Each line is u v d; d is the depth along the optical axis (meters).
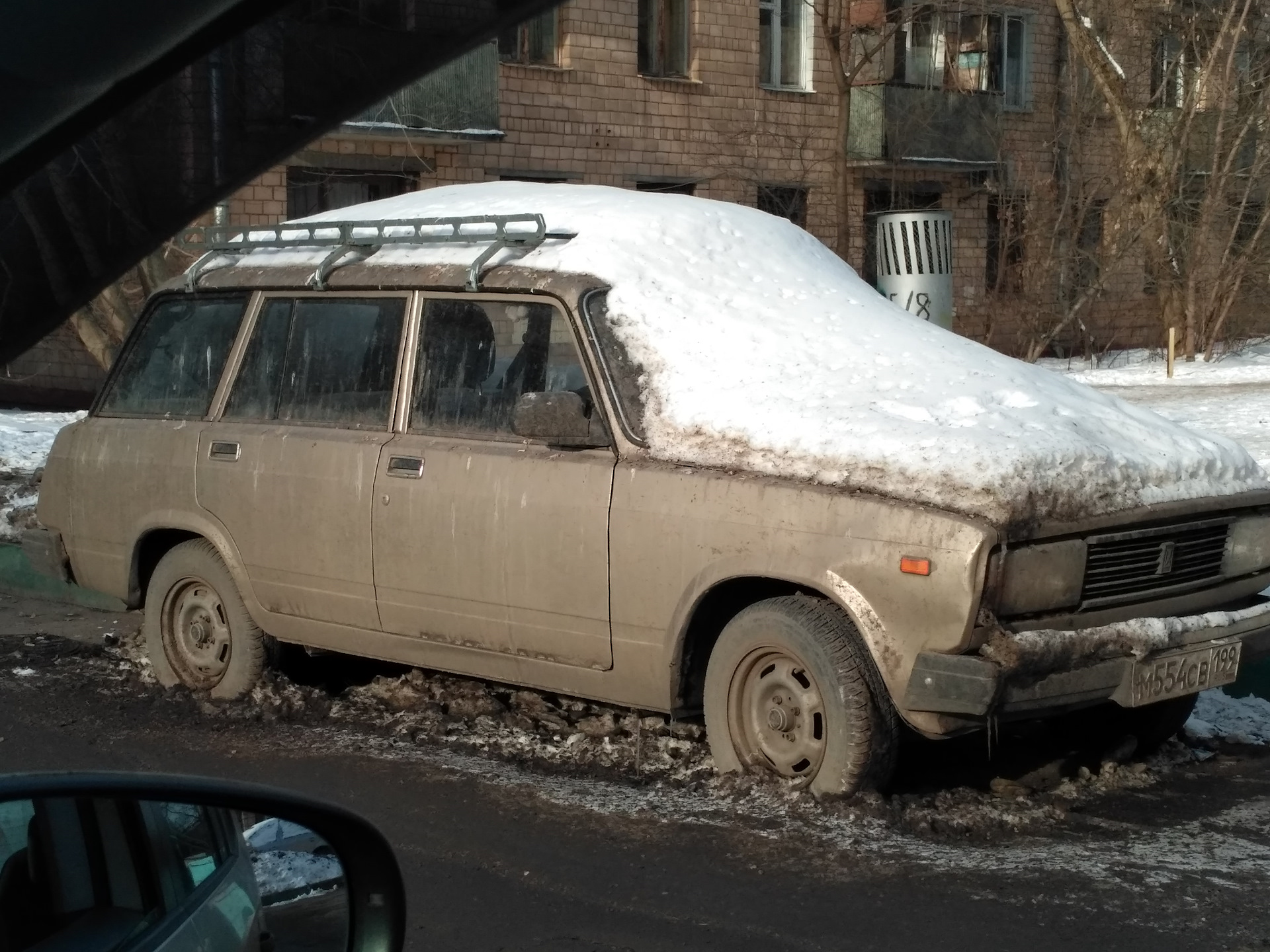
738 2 26.66
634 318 5.66
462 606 5.81
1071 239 29.05
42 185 2.51
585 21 24.81
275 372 6.59
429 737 6.12
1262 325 28.92
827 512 4.89
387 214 6.89
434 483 5.84
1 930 1.89
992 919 4.24
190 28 2.48
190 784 2.33
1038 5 30.30
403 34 2.91
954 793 5.21
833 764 4.96
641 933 4.19
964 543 4.61
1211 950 4.03
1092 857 4.75
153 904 2.18
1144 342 30.67
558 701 6.48
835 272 6.47
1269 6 27.92
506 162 24.11
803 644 4.99
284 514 6.34
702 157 26.56
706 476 5.18
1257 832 5.01
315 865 2.51
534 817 5.16
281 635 6.51
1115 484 5.00
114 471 7.02
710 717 5.32
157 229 2.60
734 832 4.92
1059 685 4.77
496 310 5.92
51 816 2.06
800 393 5.34
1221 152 27.89
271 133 2.72
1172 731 5.85
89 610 8.76
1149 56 29.36
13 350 2.63
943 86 28.86
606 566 5.38
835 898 4.40
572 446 5.50
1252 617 5.37
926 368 5.54
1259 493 5.53
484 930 4.24
